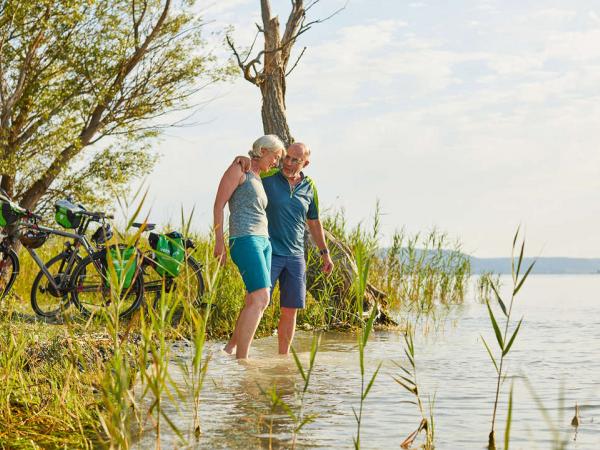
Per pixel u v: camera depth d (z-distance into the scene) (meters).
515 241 3.36
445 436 3.79
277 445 3.53
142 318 3.64
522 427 4.01
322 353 7.29
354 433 3.82
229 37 15.90
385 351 7.52
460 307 14.31
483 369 6.29
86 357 5.43
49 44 14.75
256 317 6.53
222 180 6.39
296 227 6.93
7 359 4.81
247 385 5.22
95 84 15.13
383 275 12.56
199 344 3.64
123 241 3.59
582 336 9.21
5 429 3.82
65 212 9.45
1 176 14.58
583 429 3.96
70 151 14.63
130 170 15.65
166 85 15.76
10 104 13.54
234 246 6.48
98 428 3.89
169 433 3.72
